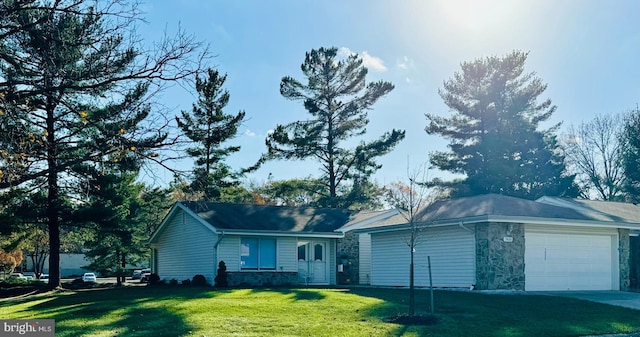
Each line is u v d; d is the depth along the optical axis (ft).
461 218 67.00
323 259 93.97
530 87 143.74
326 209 105.70
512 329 43.27
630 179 142.20
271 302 54.70
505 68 143.43
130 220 102.12
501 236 65.87
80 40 31.68
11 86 31.68
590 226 70.85
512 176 139.64
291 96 141.38
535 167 146.82
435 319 46.03
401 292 65.41
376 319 46.39
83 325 44.60
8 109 29.48
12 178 29.04
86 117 32.99
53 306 60.44
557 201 91.76
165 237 102.17
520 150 143.43
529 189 144.97
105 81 31.96
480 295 61.11
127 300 59.36
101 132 35.01
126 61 31.71
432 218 70.18
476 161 143.74
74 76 31.42
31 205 87.45
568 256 70.54
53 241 93.30
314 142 139.13
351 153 142.61
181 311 49.67
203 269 87.30
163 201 118.62
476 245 66.85
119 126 31.96
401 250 78.95
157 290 74.90
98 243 111.45
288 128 140.05
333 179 143.43
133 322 45.52
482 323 45.27
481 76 145.38
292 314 48.32
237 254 85.15
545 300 57.72
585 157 175.83
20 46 31.94
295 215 97.81
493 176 138.72
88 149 34.63
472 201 74.38
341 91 141.90
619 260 74.18
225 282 81.97
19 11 30.60
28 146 30.73
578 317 48.91
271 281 86.02
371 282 84.07
